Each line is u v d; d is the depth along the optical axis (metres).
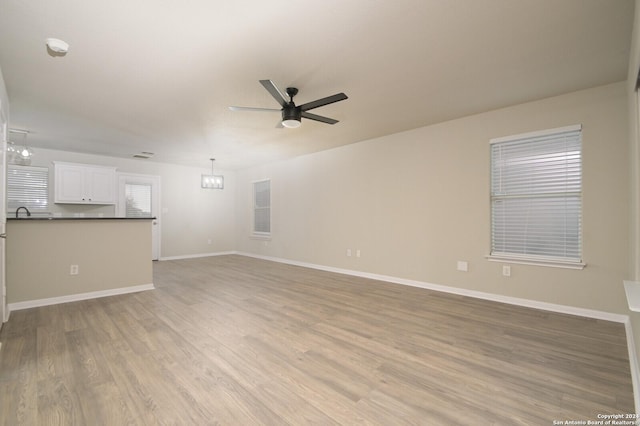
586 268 3.28
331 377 2.08
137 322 3.14
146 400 1.82
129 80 3.03
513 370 2.17
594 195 3.24
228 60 2.67
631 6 1.99
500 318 3.23
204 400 1.83
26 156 3.91
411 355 2.40
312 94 3.37
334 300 3.93
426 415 1.69
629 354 2.39
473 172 4.08
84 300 3.97
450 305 3.70
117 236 4.31
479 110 3.90
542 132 3.54
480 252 4.02
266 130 4.72
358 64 2.74
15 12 2.01
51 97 3.42
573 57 2.64
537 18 2.12
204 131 4.76
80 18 2.09
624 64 2.75
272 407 1.76
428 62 2.72
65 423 1.62
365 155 5.36
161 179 7.47
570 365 2.24
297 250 6.72
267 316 3.32
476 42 2.41
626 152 3.07
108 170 6.42
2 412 1.71
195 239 8.06
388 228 5.03
